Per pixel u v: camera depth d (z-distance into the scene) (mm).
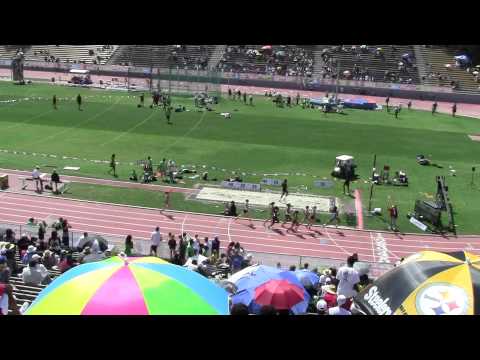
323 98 79812
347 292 16375
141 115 67562
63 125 61938
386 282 10664
